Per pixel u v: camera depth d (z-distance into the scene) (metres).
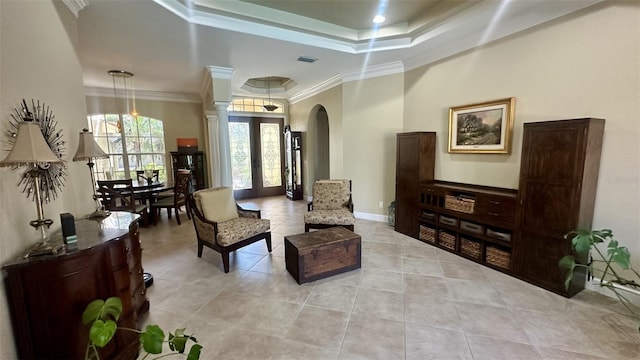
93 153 2.21
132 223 2.19
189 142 6.52
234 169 7.48
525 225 2.81
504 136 3.30
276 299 2.61
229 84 4.69
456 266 3.24
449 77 3.93
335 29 3.74
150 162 6.52
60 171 2.08
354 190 5.38
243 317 2.34
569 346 1.94
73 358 1.62
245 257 3.60
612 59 2.41
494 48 3.35
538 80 2.95
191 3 2.80
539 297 2.56
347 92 5.21
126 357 1.86
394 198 4.93
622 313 2.29
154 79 5.26
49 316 1.54
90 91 5.78
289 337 2.09
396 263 3.34
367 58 4.33
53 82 2.03
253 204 6.92
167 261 3.49
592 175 2.47
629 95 2.34
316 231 3.36
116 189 4.39
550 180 2.60
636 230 2.37
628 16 2.30
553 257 2.61
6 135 1.51
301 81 5.74
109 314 1.46
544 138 2.62
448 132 3.98
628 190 2.39
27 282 1.47
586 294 2.58
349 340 2.04
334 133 5.73
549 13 2.79
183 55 3.92
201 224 3.44
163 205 5.05
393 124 4.83
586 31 2.56
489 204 3.14
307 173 7.22
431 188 3.86
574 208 2.45
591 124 2.35
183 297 2.66
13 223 1.53
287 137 7.60
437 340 2.03
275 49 3.78
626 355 1.85
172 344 1.38
